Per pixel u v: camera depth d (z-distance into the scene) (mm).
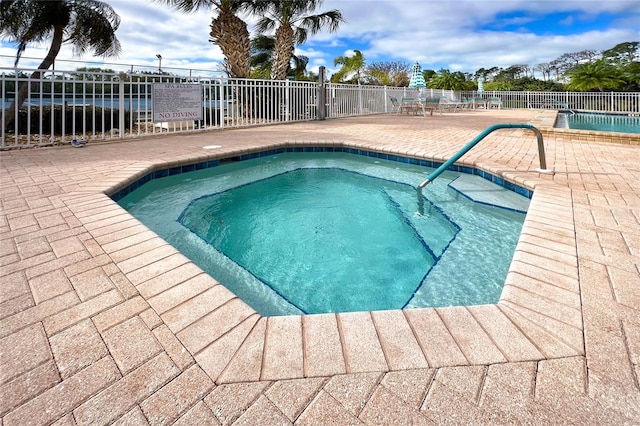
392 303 2180
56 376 1123
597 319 1388
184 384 1100
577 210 2609
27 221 2457
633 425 953
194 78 8117
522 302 1507
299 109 11109
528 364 1171
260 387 1090
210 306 1503
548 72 58188
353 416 989
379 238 3178
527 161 4512
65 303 1513
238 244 3027
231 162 5539
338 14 13031
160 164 4527
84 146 6051
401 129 8602
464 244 2789
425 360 1195
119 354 1223
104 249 2025
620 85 24812
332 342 1286
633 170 3941
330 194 4477
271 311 1993
